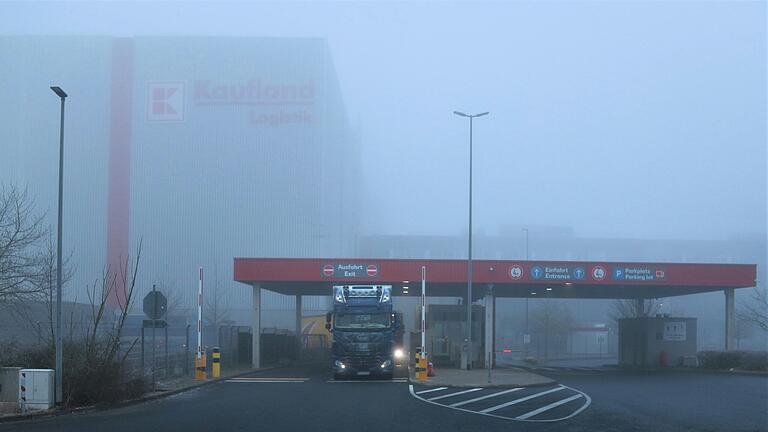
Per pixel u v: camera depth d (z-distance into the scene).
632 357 46.88
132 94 81.94
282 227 80.44
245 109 82.00
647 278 38.91
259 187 81.00
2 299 25.23
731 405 19.77
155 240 79.94
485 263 38.62
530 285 42.06
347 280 37.91
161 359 27.86
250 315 74.81
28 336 27.52
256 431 14.38
